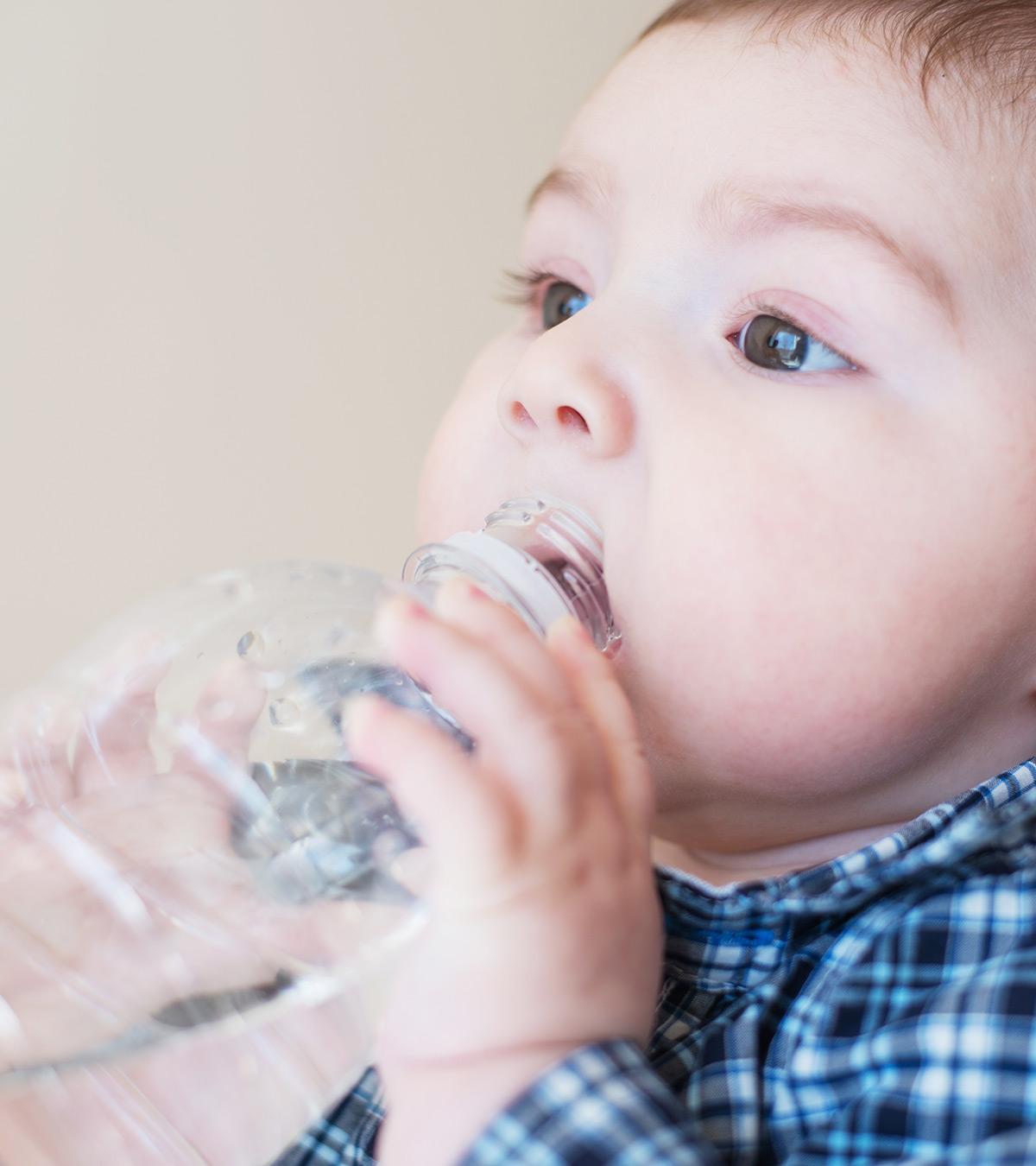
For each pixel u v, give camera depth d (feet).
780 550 2.82
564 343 2.92
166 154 5.32
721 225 2.99
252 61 5.35
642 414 2.88
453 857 2.30
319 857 2.75
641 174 3.11
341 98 5.39
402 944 2.57
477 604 2.52
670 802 3.06
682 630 2.84
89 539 5.29
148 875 2.84
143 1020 2.78
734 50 3.15
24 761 3.00
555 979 2.31
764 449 2.85
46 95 5.29
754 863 3.26
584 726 2.44
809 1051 2.60
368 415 5.37
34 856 2.89
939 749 3.07
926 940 2.62
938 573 2.89
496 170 5.44
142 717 2.94
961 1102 2.37
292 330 5.36
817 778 2.98
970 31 3.08
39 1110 2.87
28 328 5.28
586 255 3.24
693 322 2.99
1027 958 2.46
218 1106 2.96
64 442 5.29
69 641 5.25
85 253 5.30
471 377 3.36
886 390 2.91
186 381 5.33
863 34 3.09
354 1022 3.04
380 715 2.36
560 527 2.84
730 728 2.89
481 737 2.40
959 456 2.90
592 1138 2.20
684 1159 2.19
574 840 2.36
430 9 5.43
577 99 5.46
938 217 2.94
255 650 2.90
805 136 2.99
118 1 5.30
